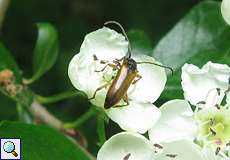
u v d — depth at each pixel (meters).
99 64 0.10
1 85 0.12
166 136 0.10
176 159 0.10
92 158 0.11
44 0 0.19
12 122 0.10
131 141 0.10
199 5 0.12
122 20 0.19
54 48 0.13
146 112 0.10
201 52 0.12
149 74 0.10
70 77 0.10
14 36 0.18
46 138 0.10
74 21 0.19
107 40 0.10
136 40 0.12
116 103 0.10
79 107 0.17
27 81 0.13
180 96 0.11
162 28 0.18
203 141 0.10
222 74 0.10
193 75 0.10
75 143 0.11
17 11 0.18
